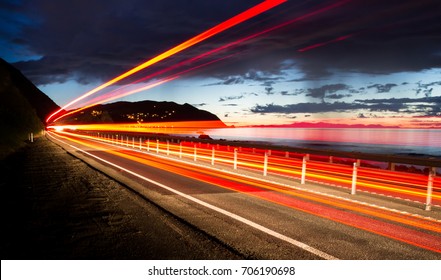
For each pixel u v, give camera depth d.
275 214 9.15
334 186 14.20
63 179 15.60
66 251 6.50
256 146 33.81
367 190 13.64
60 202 10.86
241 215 8.97
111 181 14.66
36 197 11.74
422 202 11.48
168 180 14.87
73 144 43.78
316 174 18.59
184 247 6.62
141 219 8.57
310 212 9.47
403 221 8.79
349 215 9.24
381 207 10.35
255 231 7.62
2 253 6.50
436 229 8.15
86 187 13.45
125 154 28.75
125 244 6.79
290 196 11.72
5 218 8.95
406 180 17.72
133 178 15.41
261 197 11.43
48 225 8.24
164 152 31.55
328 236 7.39
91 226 8.03
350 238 7.30
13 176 16.89
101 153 29.66
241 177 16.22
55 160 24.02
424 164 19.88
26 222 8.54
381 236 7.49
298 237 7.28
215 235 7.30
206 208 9.70
